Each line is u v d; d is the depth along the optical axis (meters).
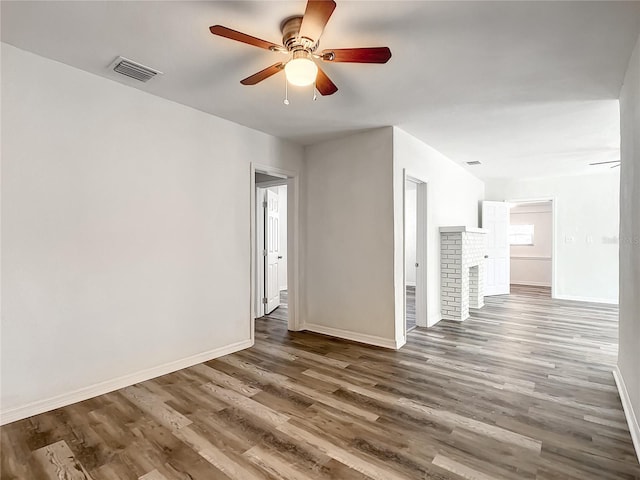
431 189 4.85
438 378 3.01
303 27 1.77
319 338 4.20
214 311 3.51
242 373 3.12
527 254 9.19
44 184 2.42
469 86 2.82
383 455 1.95
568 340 4.11
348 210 4.18
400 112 3.39
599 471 1.82
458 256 5.11
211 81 2.77
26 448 2.01
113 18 1.98
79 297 2.59
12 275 2.29
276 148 4.20
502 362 3.39
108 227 2.74
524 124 3.74
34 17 1.97
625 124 2.64
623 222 2.71
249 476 1.78
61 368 2.50
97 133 2.68
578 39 2.16
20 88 2.32
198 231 3.37
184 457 1.93
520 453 1.97
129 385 2.85
